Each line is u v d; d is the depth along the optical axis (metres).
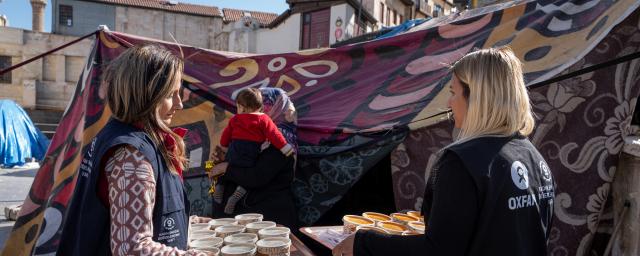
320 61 4.64
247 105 3.18
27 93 28.34
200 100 4.03
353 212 3.97
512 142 1.38
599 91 2.56
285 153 3.07
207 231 2.10
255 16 35.88
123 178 1.25
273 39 24.20
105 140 1.31
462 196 1.27
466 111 1.46
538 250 1.36
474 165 1.27
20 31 28.19
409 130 3.00
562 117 2.64
